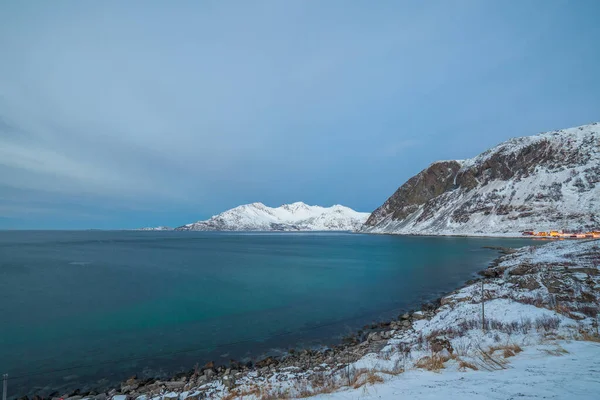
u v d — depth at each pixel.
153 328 23.33
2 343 20.64
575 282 20.30
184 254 85.38
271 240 180.50
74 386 15.18
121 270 53.03
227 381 13.88
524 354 9.75
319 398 8.16
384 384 8.49
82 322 24.84
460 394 6.50
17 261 67.12
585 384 6.33
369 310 27.06
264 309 28.14
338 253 84.31
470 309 18.48
